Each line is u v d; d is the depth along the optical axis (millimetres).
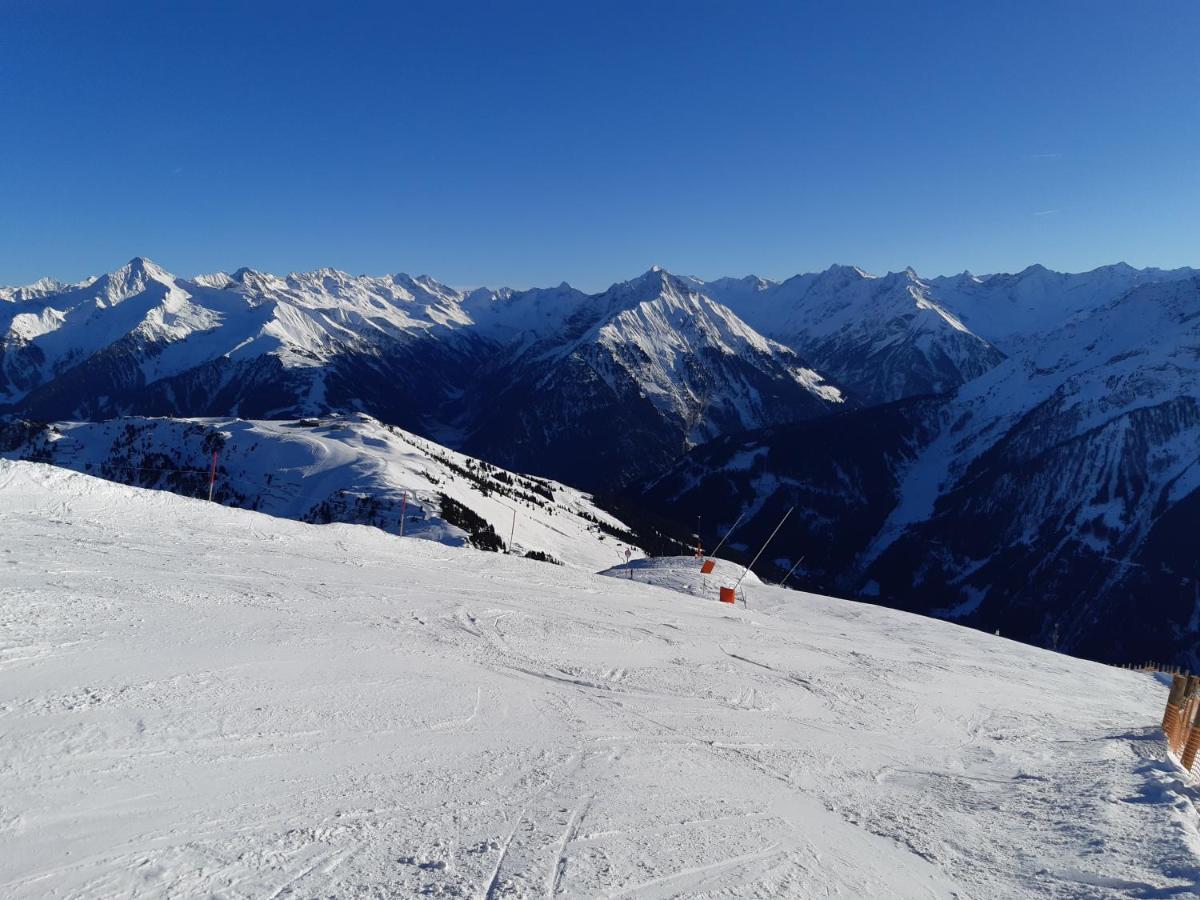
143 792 5961
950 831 7297
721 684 12625
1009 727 12680
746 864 6086
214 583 13328
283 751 7105
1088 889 5930
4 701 7141
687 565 33781
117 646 9148
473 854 5660
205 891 4797
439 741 8016
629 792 7352
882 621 26562
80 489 18578
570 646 13531
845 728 11234
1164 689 20406
